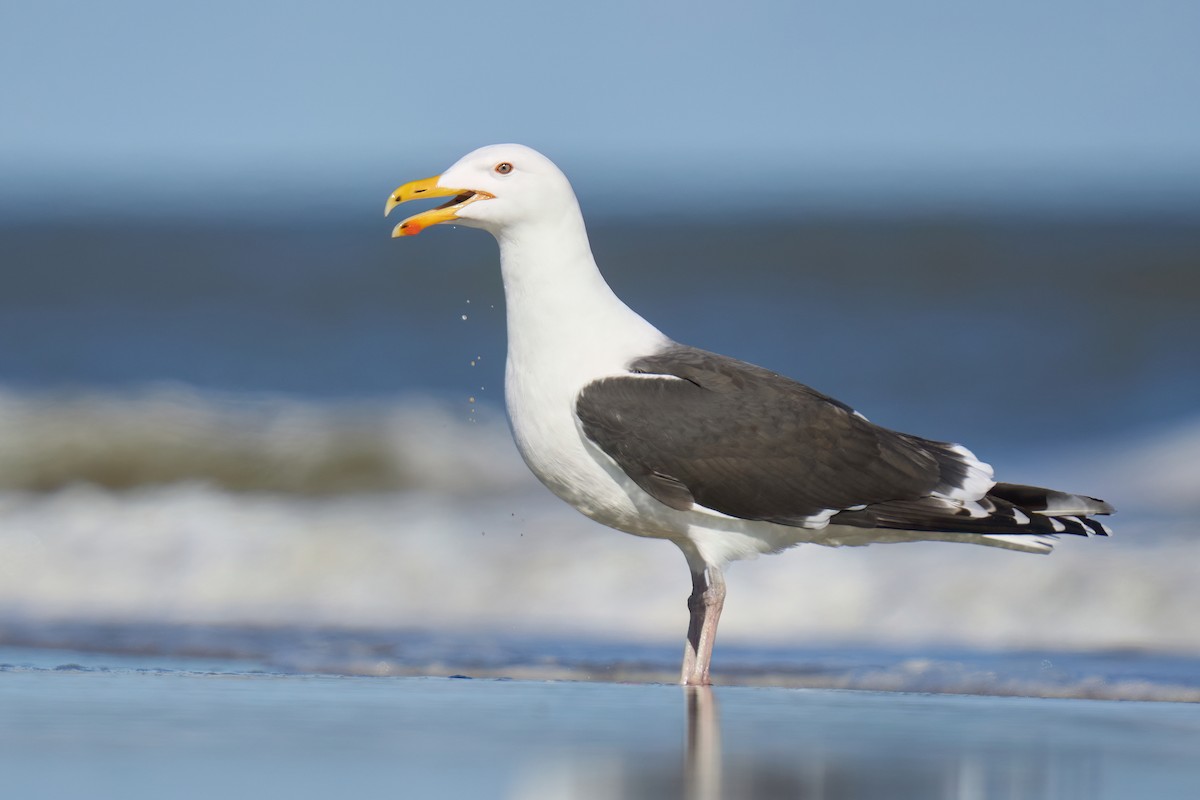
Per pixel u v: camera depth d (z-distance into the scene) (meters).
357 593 14.52
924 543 14.76
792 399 9.95
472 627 13.25
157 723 7.18
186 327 35.78
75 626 12.84
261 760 6.26
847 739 7.07
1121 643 12.45
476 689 8.77
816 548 14.66
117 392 23.11
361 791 5.69
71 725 7.09
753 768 6.21
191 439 20.11
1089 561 13.98
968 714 8.13
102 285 43.59
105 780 5.84
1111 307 35.22
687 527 9.96
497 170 9.98
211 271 46.00
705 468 9.68
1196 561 13.95
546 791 5.71
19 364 31.91
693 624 10.05
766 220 64.44
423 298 40.56
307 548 15.30
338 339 33.88
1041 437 23.45
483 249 47.78
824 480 9.80
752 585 13.89
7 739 6.69
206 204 83.50
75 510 16.81
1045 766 6.46
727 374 10.02
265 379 30.38
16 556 15.27
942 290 39.19
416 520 16.47
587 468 9.96
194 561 15.11
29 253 51.72
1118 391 26.98
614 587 14.33
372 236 55.81
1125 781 6.17
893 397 27.30
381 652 11.78
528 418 10.08
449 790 5.72
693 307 37.56
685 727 7.31
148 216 73.94
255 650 11.70
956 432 24.27
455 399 24.98
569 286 10.00
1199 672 11.02
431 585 14.59
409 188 9.97
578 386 9.88
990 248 47.31
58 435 20.08
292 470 19.45
